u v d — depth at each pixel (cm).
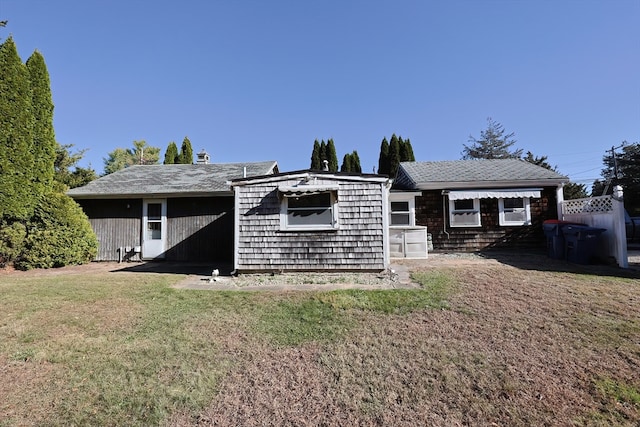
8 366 302
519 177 1142
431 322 409
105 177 1292
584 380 268
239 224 760
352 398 249
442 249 1154
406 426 216
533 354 317
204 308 482
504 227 1148
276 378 279
